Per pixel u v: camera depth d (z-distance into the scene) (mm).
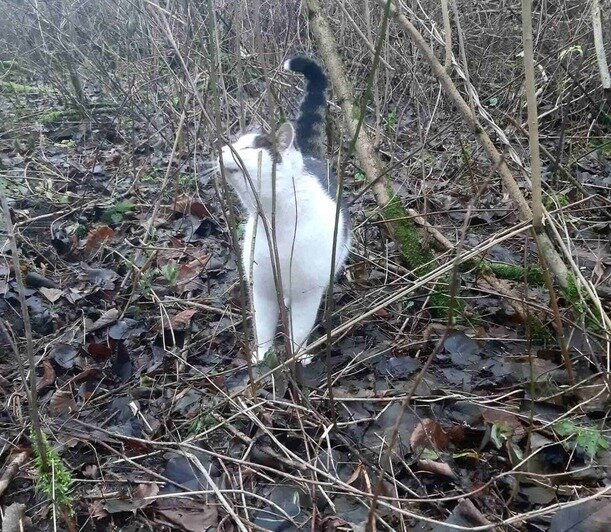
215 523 1666
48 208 3604
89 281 2934
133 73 4914
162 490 1784
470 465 1812
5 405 2109
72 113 5219
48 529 1682
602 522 1540
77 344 2482
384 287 2572
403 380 2188
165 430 2012
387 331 2498
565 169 3082
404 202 3275
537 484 1711
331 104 3689
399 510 1524
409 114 4527
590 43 3998
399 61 4340
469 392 2094
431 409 1990
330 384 1800
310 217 2289
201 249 3211
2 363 2389
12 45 6422
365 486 1722
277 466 1837
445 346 2318
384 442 1838
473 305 2617
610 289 2508
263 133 2367
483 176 3678
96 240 3285
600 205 3328
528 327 1854
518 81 4293
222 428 1956
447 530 1563
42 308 2691
